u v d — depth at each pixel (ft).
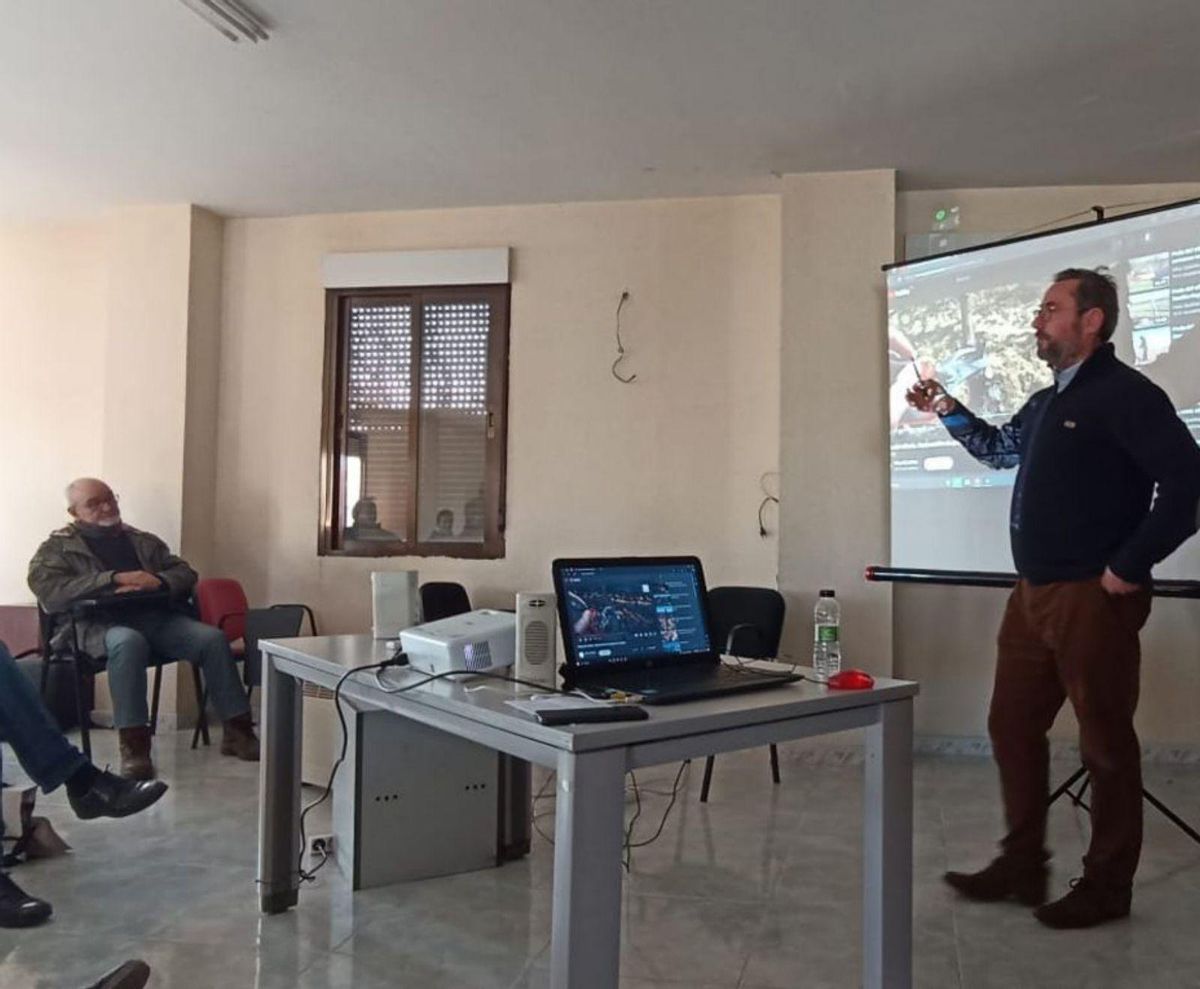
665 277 15.61
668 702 5.16
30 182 15.39
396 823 8.63
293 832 7.97
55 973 6.76
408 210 16.47
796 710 5.28
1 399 17.76
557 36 10.68
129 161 14.49
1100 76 11.36
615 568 6.36
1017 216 14.74
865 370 14.08
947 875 8.70
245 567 16.83
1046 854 8.46
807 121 12.67
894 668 14.17
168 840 9.71
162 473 16.26
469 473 16.29
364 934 7.49
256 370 16.96
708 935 7.52
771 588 14.67
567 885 4.28
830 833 10.19
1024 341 12.64
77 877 8.66
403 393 16.57
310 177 15.06
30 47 11.07
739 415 15.25
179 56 11.25
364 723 8.45
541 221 16.03
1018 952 7.26
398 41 10.83
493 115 12.72
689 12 10.14
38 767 8.43
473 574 16.02
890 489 13.88
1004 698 8.71
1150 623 13.82
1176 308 11.59
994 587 13.21
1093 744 7.96
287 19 10.38
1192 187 14.39
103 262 17.51
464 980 6.73
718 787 12.19
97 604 12.70
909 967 5.89
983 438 12.28
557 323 15.93
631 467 15.60
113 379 16.51
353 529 16.72
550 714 4.60
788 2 9.93
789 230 14.42
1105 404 7.91
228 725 13.32
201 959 7.01
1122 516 7.94
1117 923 7.82
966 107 12.19
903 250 14.83
